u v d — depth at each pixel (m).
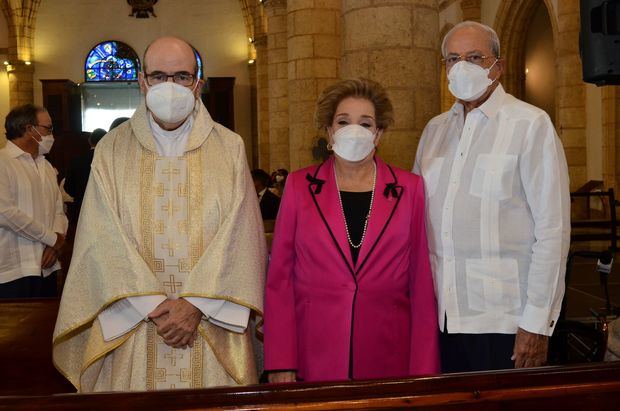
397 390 1.37
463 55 2.30
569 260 3.46
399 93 4.80
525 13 13.10
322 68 9.81
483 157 2.30
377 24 4.78
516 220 2.27
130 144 2.40
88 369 2.31
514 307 2.27
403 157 4.82
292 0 9.93
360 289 2.23
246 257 2.28
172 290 2.30
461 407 1.39
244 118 23.02
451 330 2.32
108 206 2.23
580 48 2.25
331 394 1.36
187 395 1.34
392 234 2.26
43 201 3.90
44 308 3.54
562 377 1.40
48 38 22.83
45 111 3.89
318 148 9.77
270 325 2.29
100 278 2.19
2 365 3.00
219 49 22.94
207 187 2.35
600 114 10.80
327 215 2.28
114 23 22.92
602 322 3.23
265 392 1.35
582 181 11.41
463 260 2.32
